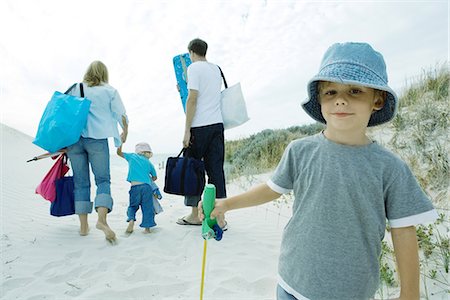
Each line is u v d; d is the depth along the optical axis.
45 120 3.62
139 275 2.93
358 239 1.37
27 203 5.27
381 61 1.41
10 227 4.04
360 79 1.32
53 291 2.64
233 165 9.33
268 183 1.67
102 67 4.08
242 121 4.25
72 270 2.99
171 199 6.59
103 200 3.77
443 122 4.91
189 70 4.03
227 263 3.17
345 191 1.37
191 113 4.02
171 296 2.61
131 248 3.53
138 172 4.13
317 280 1.39
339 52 1.41
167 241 3.76
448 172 4.04
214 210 1.68
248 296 2.60
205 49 4.27
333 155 1.42
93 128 3.78
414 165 4.54
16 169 8.55
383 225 1.38
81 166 3.86
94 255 3.34
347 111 1.38
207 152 4.18
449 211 3.47
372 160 1.37
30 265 3.07
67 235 3.91
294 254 1.48
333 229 1.39
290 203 5.43
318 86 1.57
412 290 1.27
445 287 2.42
